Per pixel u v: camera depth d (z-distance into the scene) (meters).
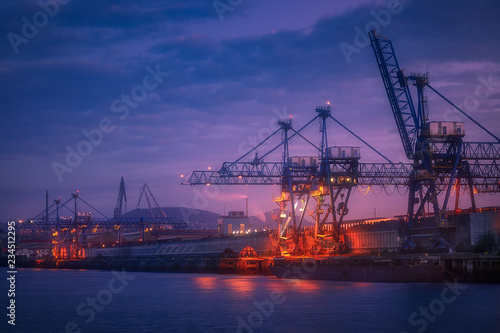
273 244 158.38
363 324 63.88
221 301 89.88
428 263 106.38
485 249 104.12
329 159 138.25
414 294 86.06
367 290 94.62
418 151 125.62
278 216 153.25
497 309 70.44
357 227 145.75
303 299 86.12
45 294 110.00
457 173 126.56
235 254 182.62
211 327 65.44
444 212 118.38
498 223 104.56
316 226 141.62
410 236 125.31
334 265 127.69
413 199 128.25
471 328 60.09
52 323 70.38
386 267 109.94
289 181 142.88
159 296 100.88
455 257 101.38
